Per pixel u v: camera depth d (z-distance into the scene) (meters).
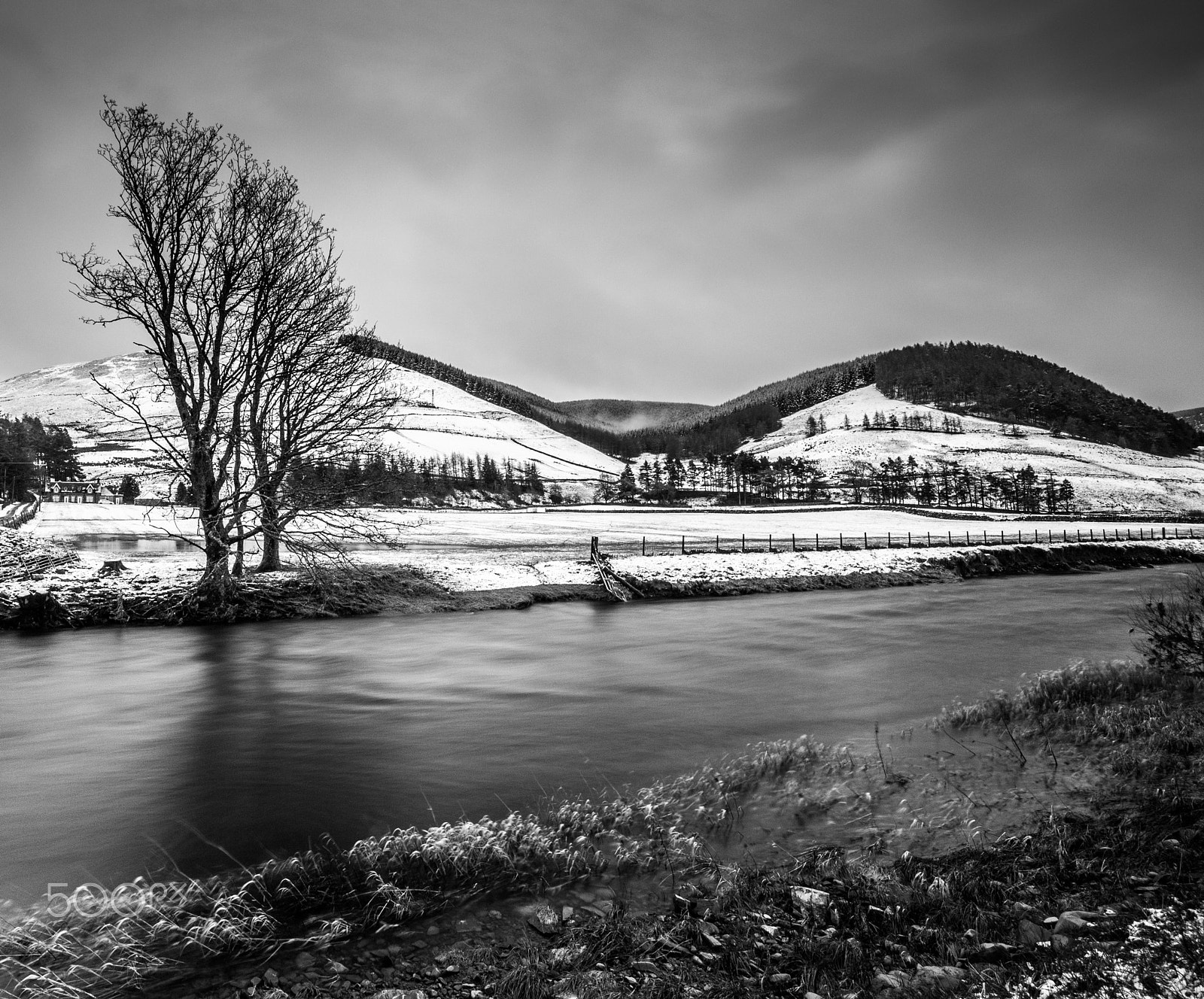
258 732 13.05
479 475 199.38
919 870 7.15
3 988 5.38
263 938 6.10
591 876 7.30
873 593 38.19
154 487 129.62
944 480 191.25
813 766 10.73
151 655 20.23
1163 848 7.00
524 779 10.54
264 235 26.80
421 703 15.28
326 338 28.08
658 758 11.60
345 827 8.84
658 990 5.12
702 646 22.34
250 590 26.95
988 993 4.77
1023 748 11.03
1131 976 4.75
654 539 66.25
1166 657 14.74
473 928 6.30
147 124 25.30
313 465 27.48
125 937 6.10
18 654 20.20
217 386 26.30
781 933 6.05
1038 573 51.56
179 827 8.81
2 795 9.88
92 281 24.39
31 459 115.00
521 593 32.16
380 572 31.12
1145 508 180.25
